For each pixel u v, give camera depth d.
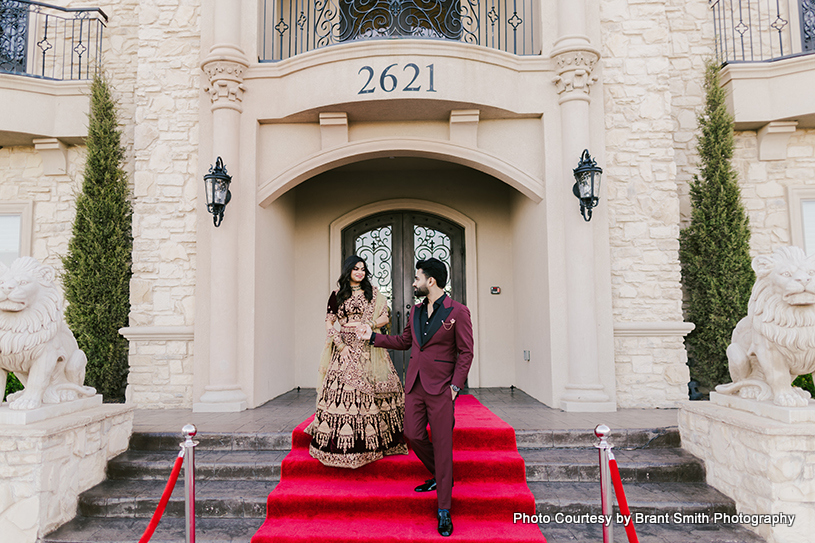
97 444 3.66
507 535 2.86
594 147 5.46
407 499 3.12
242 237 5.46
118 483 3.67
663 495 3.40
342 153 5.58
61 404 3.49
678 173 6.39
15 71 6.69
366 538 2.85
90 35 6.97
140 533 3.13
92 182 6.04
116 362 5.81
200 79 5.67
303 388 7.12
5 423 3.14
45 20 7.02
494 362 7.12
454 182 7.44
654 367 5.32
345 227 7.46
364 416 3.29
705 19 6.61
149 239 5.60
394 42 5.08
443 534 2.85
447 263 7.41
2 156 6.86
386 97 5.07
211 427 4.27
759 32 6.63
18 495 3.05
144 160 5.68
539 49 5.73
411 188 7.44
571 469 3.64
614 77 5.62
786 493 2.89
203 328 5.36
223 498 3.31
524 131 5.59
